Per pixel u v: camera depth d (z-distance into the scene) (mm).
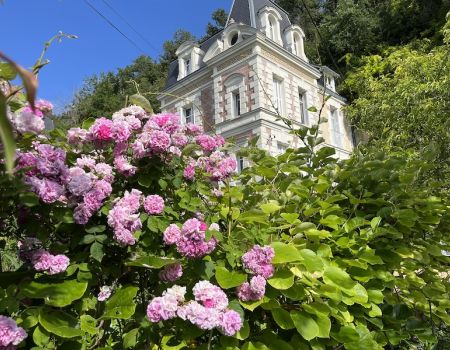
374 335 1966
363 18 22750
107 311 1359
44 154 1368
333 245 2090
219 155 1943
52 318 1241
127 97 1804
